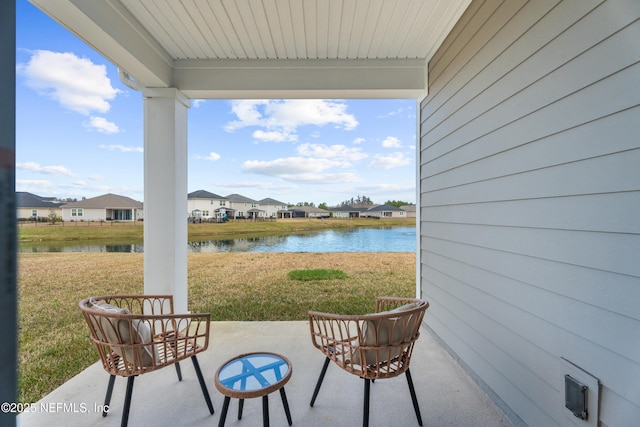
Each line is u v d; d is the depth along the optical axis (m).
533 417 1.46
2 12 0.58
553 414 1.33
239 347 2.56
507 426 1.59
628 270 1.00
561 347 1.29
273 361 1.50
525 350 1.52
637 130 0.96
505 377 1.69
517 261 1.58
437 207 2.66
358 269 5.30
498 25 1.73
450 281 2.41
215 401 1.82
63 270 4.61
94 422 1.62
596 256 1.12
